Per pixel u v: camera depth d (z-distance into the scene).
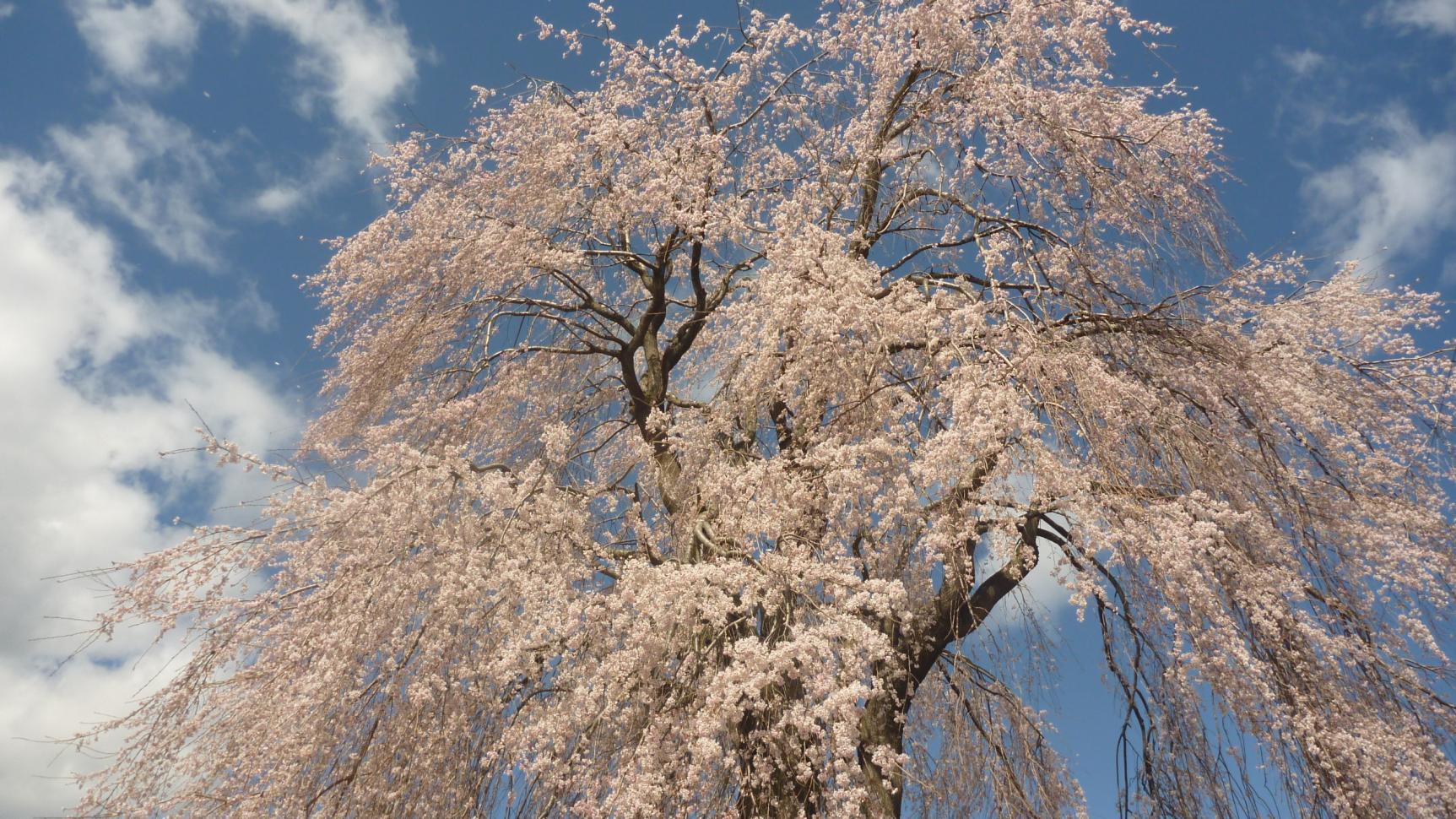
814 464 5.13
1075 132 6.06
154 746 4.81
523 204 6.71
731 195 6.80
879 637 4.08
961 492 4.74
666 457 6.64
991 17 6.62
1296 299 6.48
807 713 4.13
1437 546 5.39
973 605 5.89
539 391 7.26
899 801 5.70
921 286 6.53
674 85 7.06
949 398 4.90
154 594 4.98
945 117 6.55
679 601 4.38
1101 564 5.40
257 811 4.39
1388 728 4.61
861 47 6.84
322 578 5.12
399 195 6.96
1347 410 5.82
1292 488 5.36
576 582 5.26
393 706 4.59
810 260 5.57
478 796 4.61
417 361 6.61
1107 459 4.68
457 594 4.66
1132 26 5.99
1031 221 6.48
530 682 4.82
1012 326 4.99
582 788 4.27
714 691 4.04
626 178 6.77
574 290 7.12
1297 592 4.77
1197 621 4.52
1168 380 5.65
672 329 8.84
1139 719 6.00
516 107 7.07
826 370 5.35
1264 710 4.52
